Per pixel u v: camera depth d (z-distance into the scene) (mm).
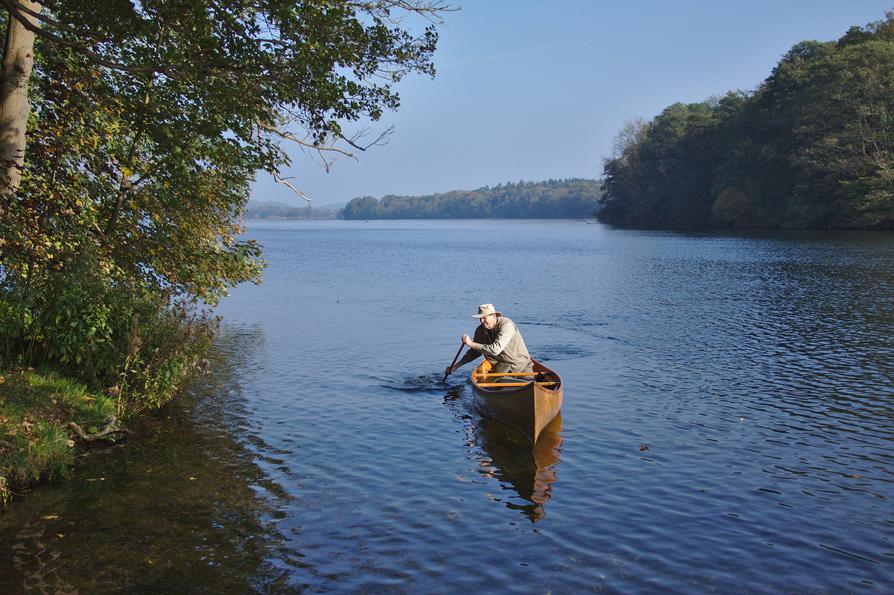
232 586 6008
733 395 12523
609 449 9656
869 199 69000
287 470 8781
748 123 91812
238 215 14773
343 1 9492
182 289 13633
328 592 5934
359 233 136875
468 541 6863
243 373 14305
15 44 9781
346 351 16859
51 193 10312
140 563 6367
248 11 9109
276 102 9672
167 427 10453
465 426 10789
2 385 9328
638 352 16578
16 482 7859
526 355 12750
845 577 6199
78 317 10398
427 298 28031
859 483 8383
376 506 7695
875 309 22672
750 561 6480
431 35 10023
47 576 6113
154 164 11477
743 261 43438
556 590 5969
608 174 138125
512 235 109938
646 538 6941
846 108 74375
